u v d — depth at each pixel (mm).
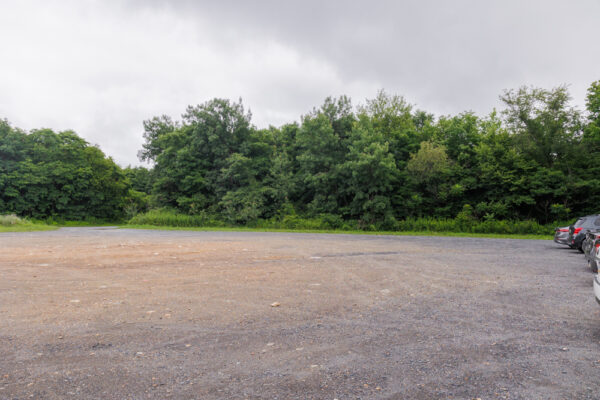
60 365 3316
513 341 4070
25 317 4852
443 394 2805
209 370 3238
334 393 2807
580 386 2963
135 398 2705
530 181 33719
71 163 59656
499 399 2730
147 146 57219
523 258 12070
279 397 2738
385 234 28250
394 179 36438
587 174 33250
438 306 5645
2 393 2760
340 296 6285
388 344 3941
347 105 41375
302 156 38125
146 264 9836
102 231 29453
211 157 42688
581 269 9633
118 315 4984
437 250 14609
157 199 43812
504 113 37219
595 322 4828
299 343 3957
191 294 6309
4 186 51000
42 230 30922
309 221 35531
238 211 37812
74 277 7836
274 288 6883
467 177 36188
